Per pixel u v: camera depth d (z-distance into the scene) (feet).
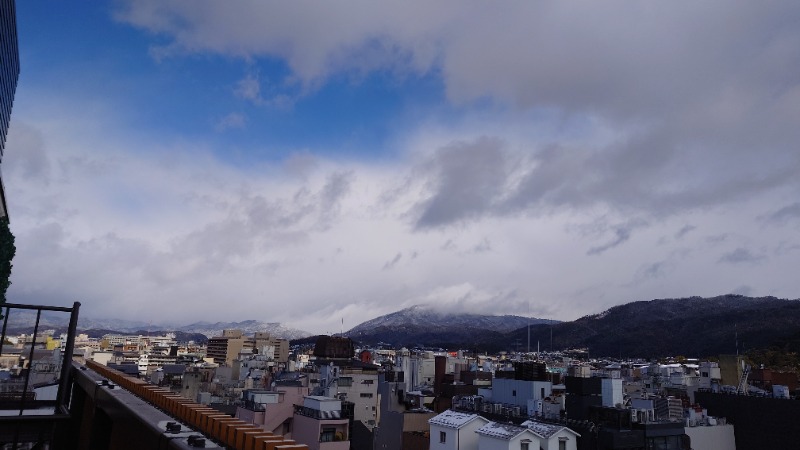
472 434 125.18
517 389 172.55
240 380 263.08
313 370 280.10
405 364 352.90
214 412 22.72
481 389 198.39
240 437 18.65
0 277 112.47
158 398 30.09
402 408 219.82
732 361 206.28
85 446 31.07
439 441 128.06
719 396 156.97
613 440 119.24
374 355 559.79
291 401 154.30
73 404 37.52
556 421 137.18
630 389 207.41
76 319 32.45
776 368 343.05
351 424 146.51
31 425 29.78
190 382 238.89
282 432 147.13
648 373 253.65
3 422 28.86
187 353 547.90
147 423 16.47
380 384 235.40
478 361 445.78
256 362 300.40
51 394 43.83
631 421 126.93
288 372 271.49
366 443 176.55
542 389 167.02
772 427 141.38
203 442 13.92
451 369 353.10
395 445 174.60
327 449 132.87
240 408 152.76
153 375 239.30
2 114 189.78
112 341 640.99
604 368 303.89
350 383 218.38
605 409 131.34
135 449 17.81
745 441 145.79
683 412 148.15
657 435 125.59
